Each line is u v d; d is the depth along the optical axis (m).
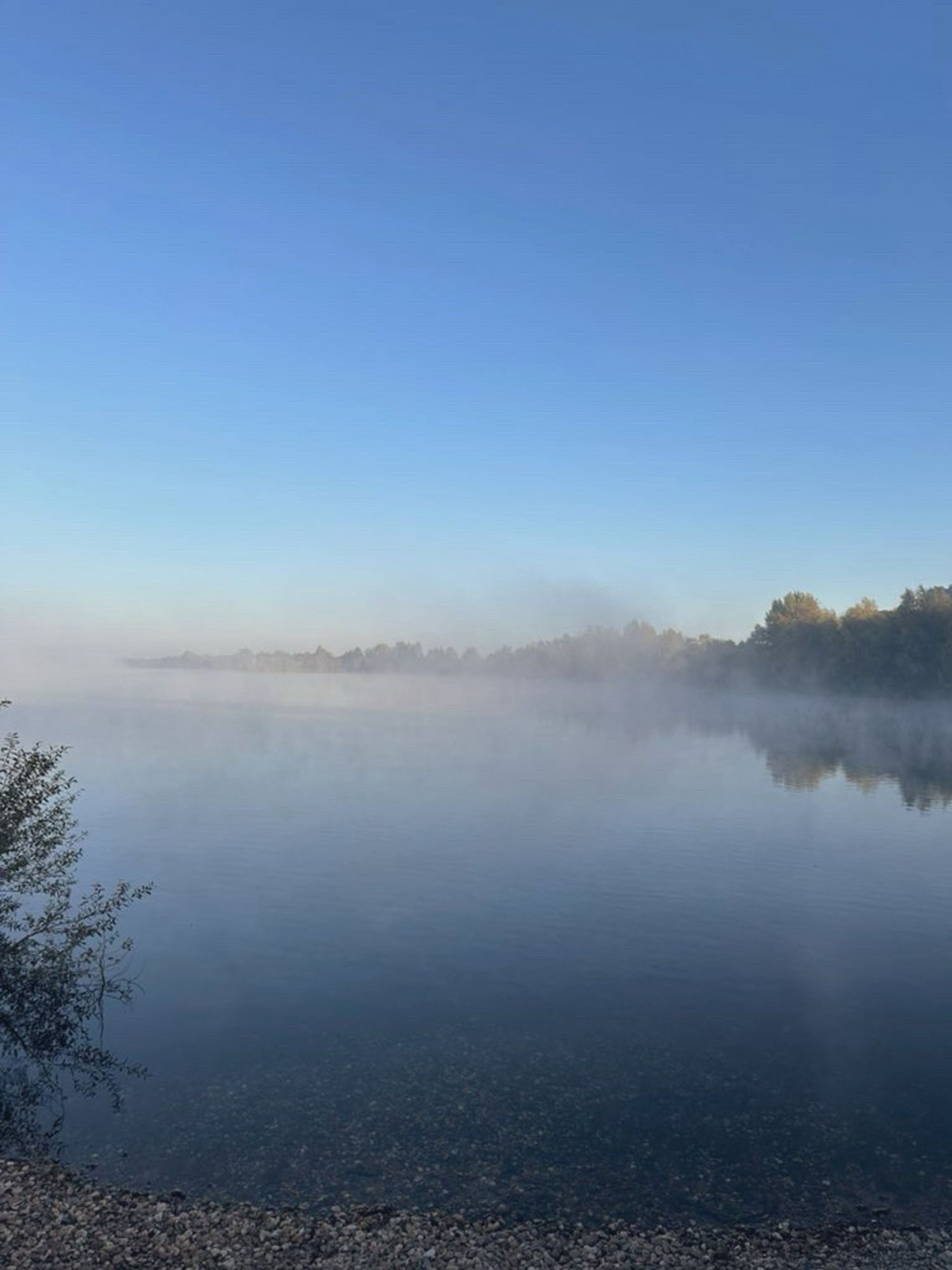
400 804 39.03
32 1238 8.30
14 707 113.19
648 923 20.55
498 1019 14.62
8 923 15.03
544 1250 8.47
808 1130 11.05
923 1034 14.14
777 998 15.73
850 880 25.33
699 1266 8.30
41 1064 12.77
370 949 18.30
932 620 123.31
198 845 29.31
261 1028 14.10
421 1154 10.34
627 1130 11.00
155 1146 10.47
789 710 143.38
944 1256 8.55
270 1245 8.36
